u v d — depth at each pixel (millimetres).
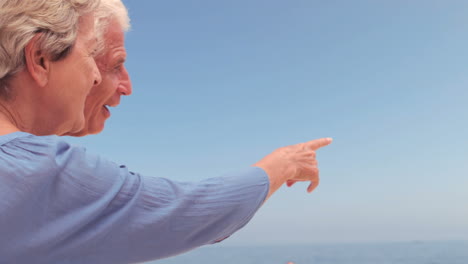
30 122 610
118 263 561
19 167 496
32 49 562
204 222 589
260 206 641
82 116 655
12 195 484
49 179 510
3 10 537
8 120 587
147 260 582
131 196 561
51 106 607
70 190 522
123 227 543
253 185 636
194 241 601
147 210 561
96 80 647
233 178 632
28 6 546
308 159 757
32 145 527
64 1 578
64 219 515
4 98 581
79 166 536
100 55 746
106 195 542
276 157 717
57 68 587
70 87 604
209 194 600
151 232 559
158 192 576
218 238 640
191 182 611
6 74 565
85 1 606
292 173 715
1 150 507
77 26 597
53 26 560
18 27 539
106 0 744
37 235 500
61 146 548
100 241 534
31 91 589
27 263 504
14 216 486
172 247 584
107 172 558
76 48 599
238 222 620
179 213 574
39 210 504
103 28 664
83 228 527
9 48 546
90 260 538
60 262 522
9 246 489
